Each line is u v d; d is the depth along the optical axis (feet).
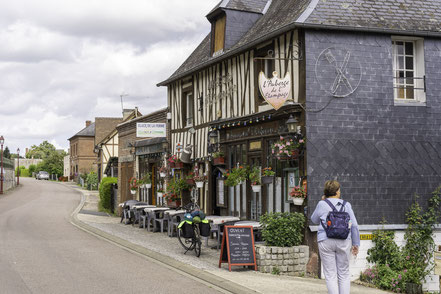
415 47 36.01
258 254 31.58
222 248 31.58
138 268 30.73
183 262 32.76
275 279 28.68
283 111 34.30
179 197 52.60
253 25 45.52
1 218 64.13
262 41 36.47
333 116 33.32
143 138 65.31
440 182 35.01
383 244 33.04
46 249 37.81
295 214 32.99
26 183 178.70
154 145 60.54
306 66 33.01
